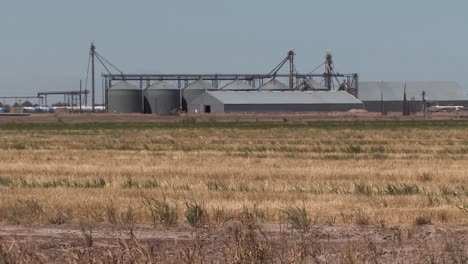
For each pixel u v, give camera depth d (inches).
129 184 2923.2
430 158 4458.7
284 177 3230.8
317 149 5482.3
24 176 3351.4
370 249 1364.4
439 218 1951.3
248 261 1275.8
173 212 1918.1
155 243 1588.3
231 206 2156.7
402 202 2316.7
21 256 1267.2
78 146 6122.1
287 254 1378.0
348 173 3371.1
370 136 7608.3
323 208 2151.8
